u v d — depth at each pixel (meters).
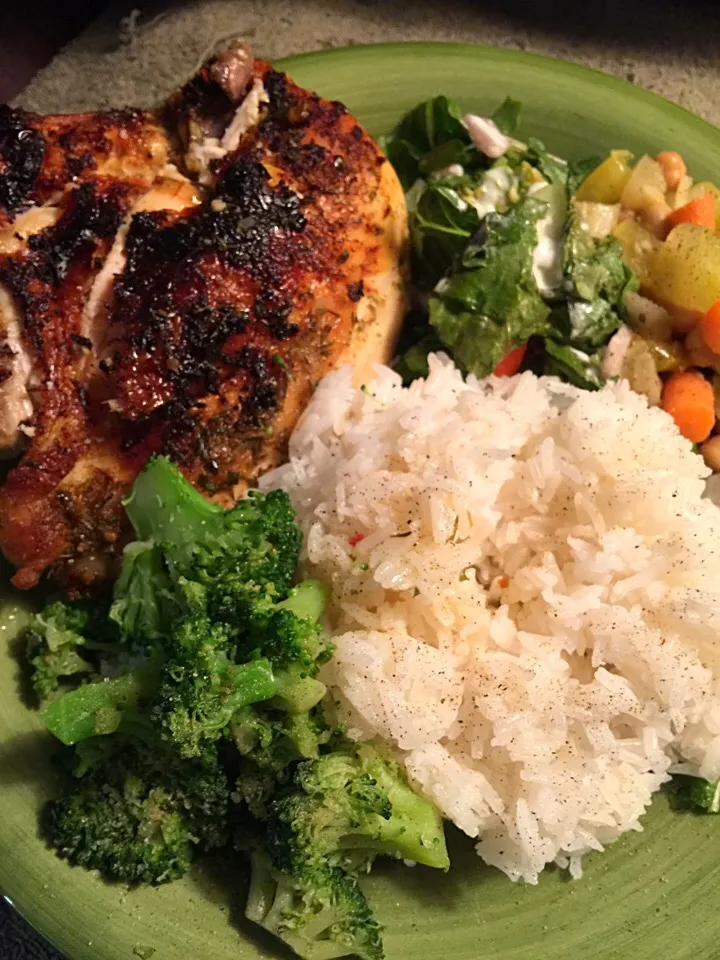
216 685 0.27
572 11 0.50
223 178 0.31
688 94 0.48
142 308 0.29
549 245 0.35
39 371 0.29
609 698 0.29
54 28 0.48
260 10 0.49
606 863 0.29
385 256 0.33
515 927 0.28
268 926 0.27
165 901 0.28
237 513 0.29
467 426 0.31
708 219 0.36
